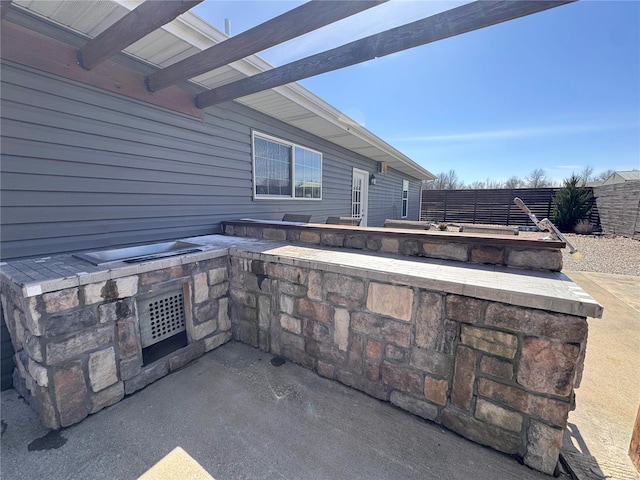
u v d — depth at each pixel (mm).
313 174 5523
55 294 1446
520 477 1241
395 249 2152
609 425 1535
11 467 1279
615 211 9234
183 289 2143
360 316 1747
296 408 1659
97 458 1327
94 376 1614
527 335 1255
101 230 2391
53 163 2076
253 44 1780
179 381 1917
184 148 3039
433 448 1389
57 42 2027
